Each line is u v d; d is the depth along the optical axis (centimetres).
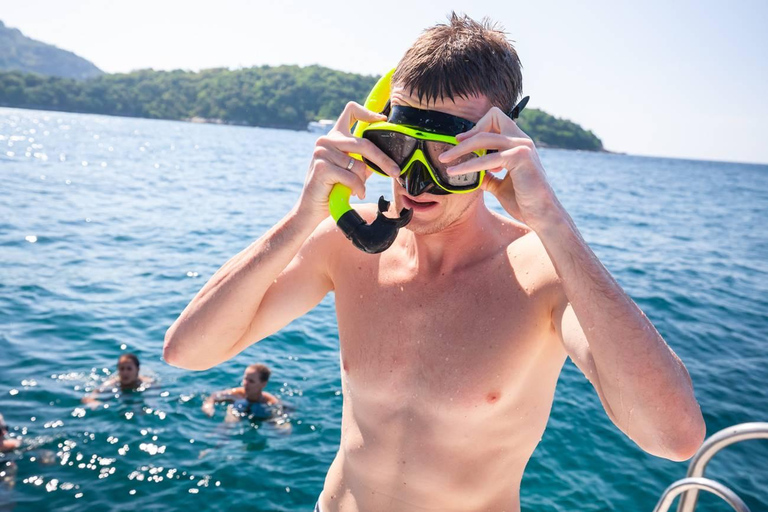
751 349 844
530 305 159
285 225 157
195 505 488
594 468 548
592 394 692
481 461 164
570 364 776
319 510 188
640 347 133
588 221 2106
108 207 1777
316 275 186
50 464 525
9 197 1809
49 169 2648
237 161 4062
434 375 163
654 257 1495
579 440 593
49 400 630
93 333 802
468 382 160
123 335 803
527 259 164
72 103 15700
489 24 167
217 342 167
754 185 6319
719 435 170
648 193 3772
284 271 183
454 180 149
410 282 171
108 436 572
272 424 619
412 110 150
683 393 134
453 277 168
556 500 502
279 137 9575
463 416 161
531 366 161
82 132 6400
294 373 731
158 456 550
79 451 546
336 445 588
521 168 139
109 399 638
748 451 577
